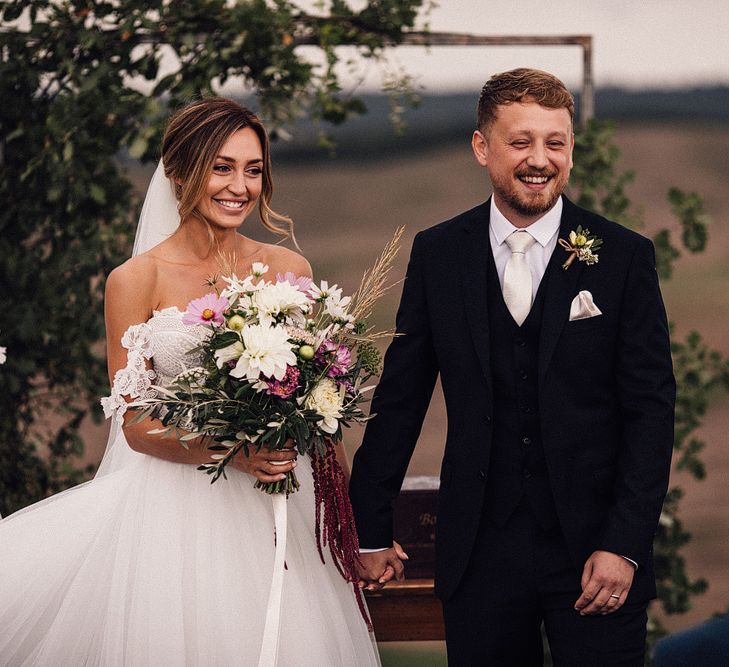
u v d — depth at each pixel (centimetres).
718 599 845
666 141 2169
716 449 1154
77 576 351
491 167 335
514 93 327
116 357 350
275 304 326
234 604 339
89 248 516
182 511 349
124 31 495
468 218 354
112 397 335
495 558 338
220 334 317
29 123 514
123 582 342
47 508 368
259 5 495
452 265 348
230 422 319
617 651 325
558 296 333
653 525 321
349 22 514
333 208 2044
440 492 352
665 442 324
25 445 538
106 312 353
